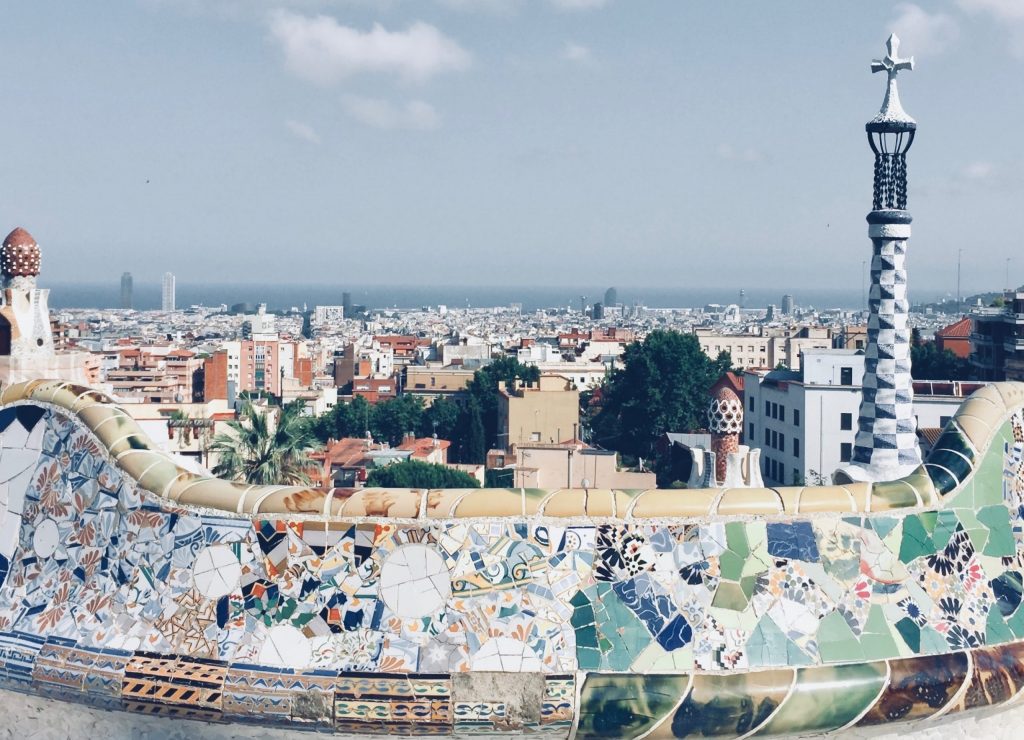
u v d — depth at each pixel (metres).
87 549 11.87
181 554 11.41
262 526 11.27
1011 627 11.66
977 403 12.61
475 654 10.77
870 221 27.72
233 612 11.12
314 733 10.76
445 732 10.66
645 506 11.17
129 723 11.26
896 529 11.57
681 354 137.50
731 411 22.97
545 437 125.69
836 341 162.12
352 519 11.16
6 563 12.19
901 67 28.14
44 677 11.30
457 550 11.03
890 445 27.28
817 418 86.69
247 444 50.22
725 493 11.34
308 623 10.98
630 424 139.12
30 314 18.38
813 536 11.35
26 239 18.67
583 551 11.06
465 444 135.75
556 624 10.85
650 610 10.91
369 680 10.66
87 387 12.45
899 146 27.78
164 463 11.88
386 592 10.99
